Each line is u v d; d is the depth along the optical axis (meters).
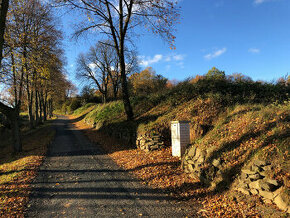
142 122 12.08
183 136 7.87
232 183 4.71
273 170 3.95
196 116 9.75
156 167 7.30
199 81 13.85
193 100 11.72
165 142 9.66
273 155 4.26
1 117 22.47
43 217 4.31
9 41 10.91
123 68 14.63
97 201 5.05
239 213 3.85
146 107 15.20
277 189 3.68
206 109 10.09
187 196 5.10
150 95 17.11
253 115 6.45
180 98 13.05
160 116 11.82
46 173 7.68
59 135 20.17
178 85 15.32
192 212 4.31
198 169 5.91
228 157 5.30
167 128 10.28
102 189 5.85
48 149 12.81
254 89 10.97
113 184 6.25
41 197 5.40
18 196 5.47
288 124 4.88
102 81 39.06
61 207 4.77
